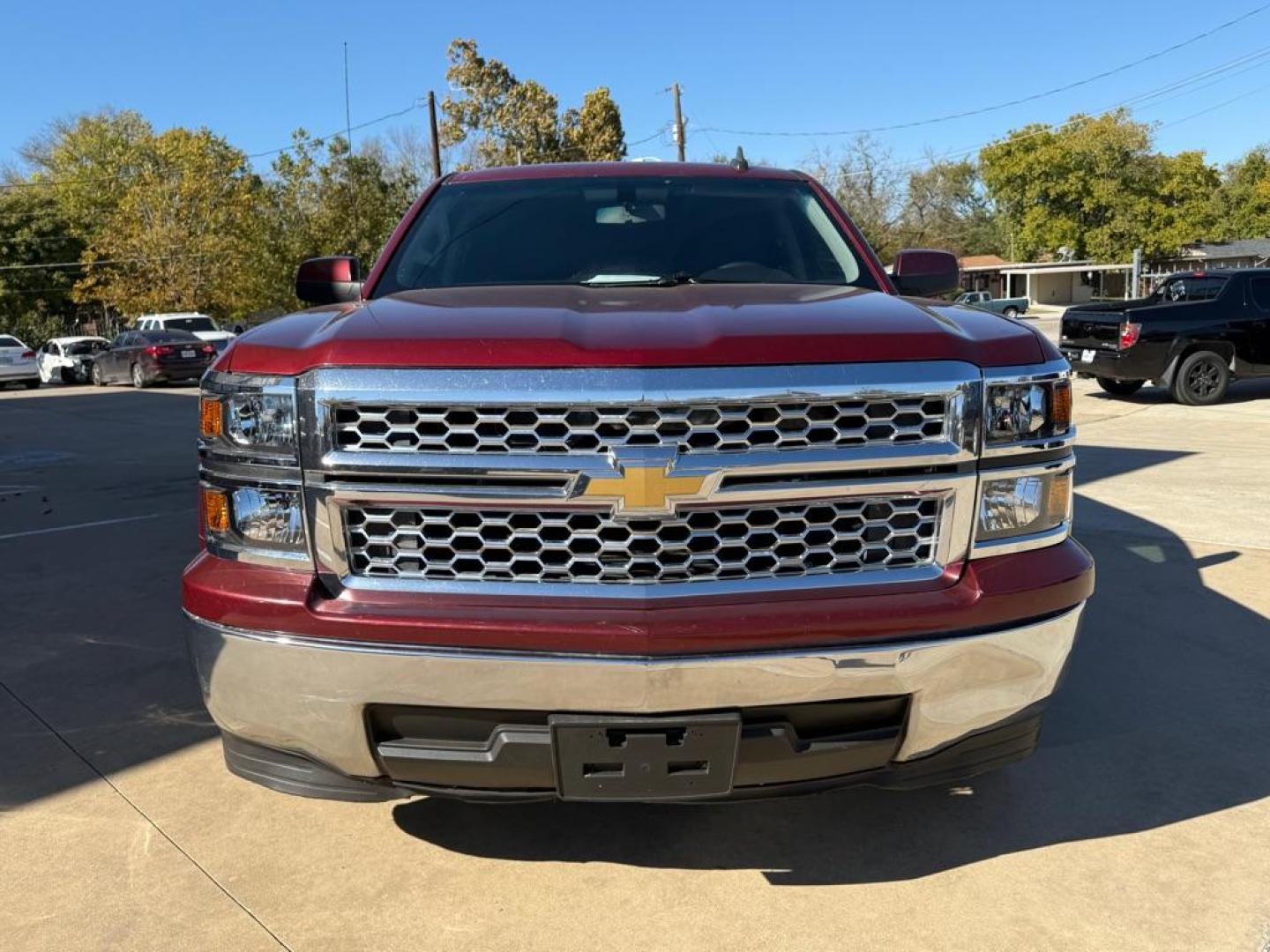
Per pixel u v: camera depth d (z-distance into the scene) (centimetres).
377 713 220
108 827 291
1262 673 398
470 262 345
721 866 269
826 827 289
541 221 363
